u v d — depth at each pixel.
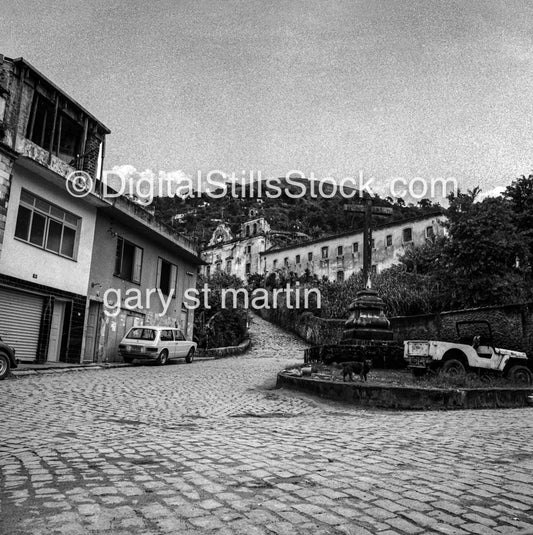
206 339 31.11
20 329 16.30
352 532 3.17
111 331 21.20
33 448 5.41
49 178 17.00
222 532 3.12
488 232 19.94
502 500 3.91
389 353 15.48
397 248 49.94
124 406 9.04
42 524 3.20
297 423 7.83
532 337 15.63
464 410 10.05
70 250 18.66
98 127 20.52
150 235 24.25
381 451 5.69
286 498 3.80
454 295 20.33
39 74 16.52
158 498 3.75
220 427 7.21
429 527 3.29
